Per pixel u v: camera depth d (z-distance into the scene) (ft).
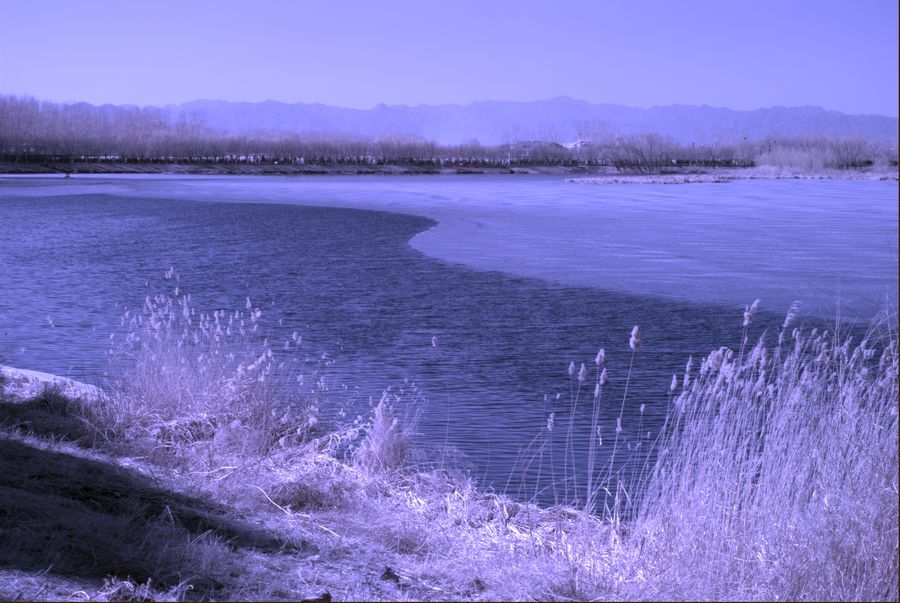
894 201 208.33
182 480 24.52
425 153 622.95
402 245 105.19
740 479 19.47
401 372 43.73
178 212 159.74
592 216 154.20
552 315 60.95
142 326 54.54
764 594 16.76
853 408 19.72
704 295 69.67
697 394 21.84
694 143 650.84
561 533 21.35
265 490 23.99
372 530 21.26
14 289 72.13
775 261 91.40
